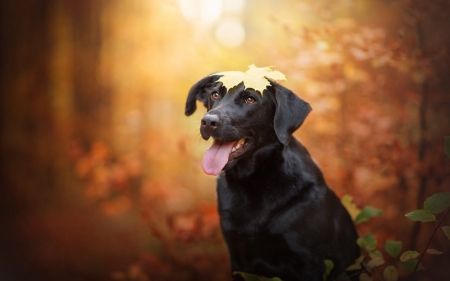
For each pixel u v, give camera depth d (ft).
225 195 11.66
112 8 30.83
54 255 21.56
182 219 17.02
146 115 30.45
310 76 17.12
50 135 30.63
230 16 31.09
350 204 13.02
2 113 30.01
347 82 16.90
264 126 11.20
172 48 28.58
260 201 11.12
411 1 15.34
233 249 11.60
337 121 17.54
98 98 31.73
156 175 25.76
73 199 27.91
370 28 16.75
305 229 10.89
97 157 21.74
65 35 31.40
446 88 15.14
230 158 10.91
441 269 14.21
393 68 16.78
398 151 15.44
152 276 16.43
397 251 9.74
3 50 29.78
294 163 11.28
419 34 15.85
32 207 27.48
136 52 30.66
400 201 16.44
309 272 11.06
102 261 20.74
